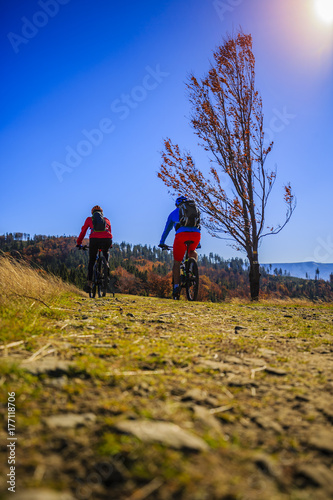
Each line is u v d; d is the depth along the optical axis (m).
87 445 1.16
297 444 1.26
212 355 2.62
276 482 1.01
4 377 1.69
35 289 5.36
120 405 1.52
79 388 1.68
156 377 1.95
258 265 14.80
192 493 0.94
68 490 0.94
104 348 2.53
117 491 0.95
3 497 0.86
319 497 0.95
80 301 6.55
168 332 3.53
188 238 8.70
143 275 83.62
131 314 4.66
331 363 2.56
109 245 8.70
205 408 1.56
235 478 1.02
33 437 1.20
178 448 1.15
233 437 1.30
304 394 1.82
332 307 10.14
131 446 1.14
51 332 3.03
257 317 5.45
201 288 61.25
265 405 1.65
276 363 2.50
